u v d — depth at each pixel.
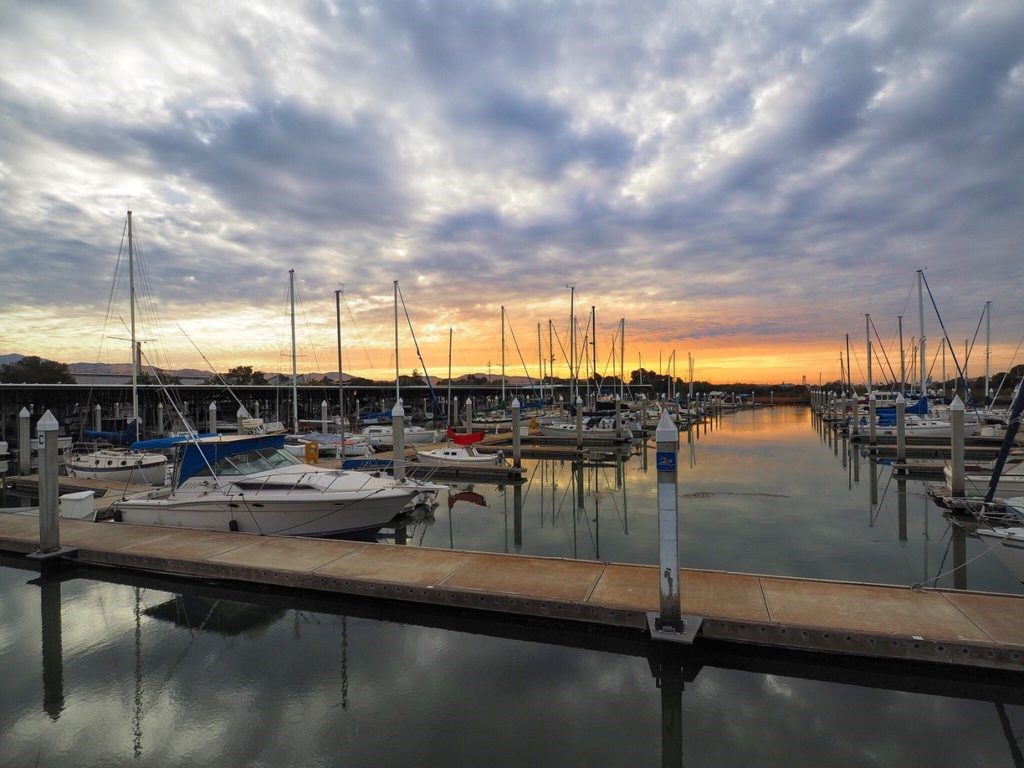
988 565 12.95
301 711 6.94
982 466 24.58
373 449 32.12
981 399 75.12
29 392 45.19
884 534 15.65
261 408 72.50
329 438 33.34
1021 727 6.48
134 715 6.93
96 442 29.31
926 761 5.95
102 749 6.29
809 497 21.17
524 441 41.72
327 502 13.96
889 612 8.05
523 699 7.12
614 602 8.61
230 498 13.98
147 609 10.25
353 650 8.50
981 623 7.66
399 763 5.94
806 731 6.45
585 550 14.46
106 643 8.91
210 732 6.56
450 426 46.25
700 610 8.25
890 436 40.81
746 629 7.75
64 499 15.09
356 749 6.19
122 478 23.41
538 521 18.17
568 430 44.12
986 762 5.92
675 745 6.21
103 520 15.59
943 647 7.09
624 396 98.00
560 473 29.33
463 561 10.84
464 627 9.22
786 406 128.25
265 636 9.05
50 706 7.15
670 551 7.76
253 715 6.88
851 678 7.41
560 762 5.95
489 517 18.91
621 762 5.95
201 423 56.94
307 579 10.21
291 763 5.98
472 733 6.45
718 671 7.71
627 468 30.81
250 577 10.60
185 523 14.31
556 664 7.98
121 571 11.72
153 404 49.47
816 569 12.59
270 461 15.72
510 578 9.80
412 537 16.11
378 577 9.99
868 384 53.56
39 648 8.78
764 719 6.68
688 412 68.06
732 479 25.88
